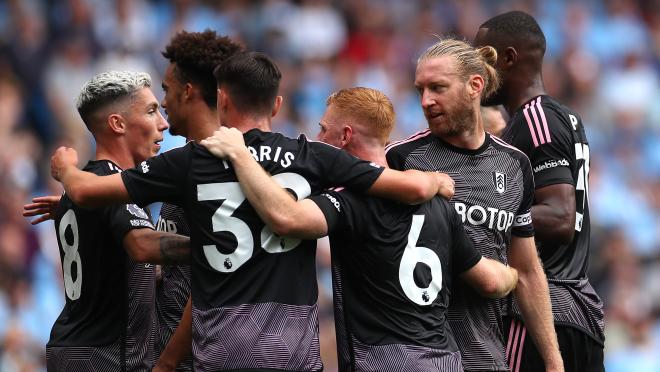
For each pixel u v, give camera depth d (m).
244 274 15.20
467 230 16.78
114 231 16.17
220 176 15.27
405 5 53.72
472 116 16.72
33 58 43.72
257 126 15.73
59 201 17.36
